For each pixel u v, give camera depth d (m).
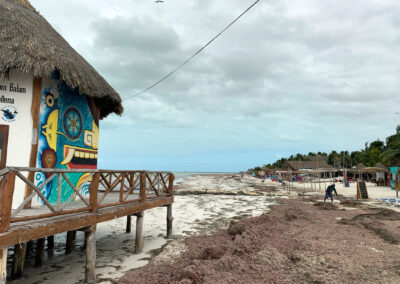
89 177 6.37
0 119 6.80
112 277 6.86
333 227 10.29
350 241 7.95
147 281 6.19
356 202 19.36
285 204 19.73
